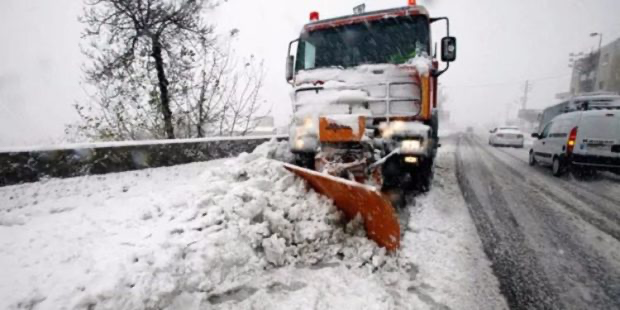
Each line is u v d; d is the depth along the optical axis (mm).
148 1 9328
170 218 3391
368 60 5738
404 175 5539
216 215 3283
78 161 5340
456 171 9148
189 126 11266
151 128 10469
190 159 7566
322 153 4590
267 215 3412
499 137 20203
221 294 2625
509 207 5281
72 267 2420
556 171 8406
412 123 4938
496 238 3889
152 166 6621
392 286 2818
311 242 3432
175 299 2371
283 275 2984
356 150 4500
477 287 2793
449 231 4082
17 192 4367
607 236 3998
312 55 6148
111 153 5848
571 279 2943
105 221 3377
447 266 3162
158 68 10141
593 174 8781
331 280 2912
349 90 5082
